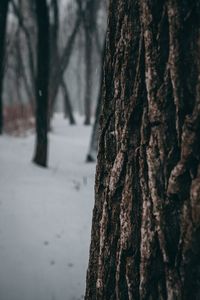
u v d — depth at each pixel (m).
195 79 1.83
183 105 1.85
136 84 2.02
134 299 2.05
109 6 2.23
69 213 9.30
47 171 13.13
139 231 2.03
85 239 8.18
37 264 7.20
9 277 6.80
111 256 2.19
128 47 2.07
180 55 1.84
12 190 10.37
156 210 1.92
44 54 13.55
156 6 1.92
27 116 27.23
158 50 1.91
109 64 2.24
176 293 1.87
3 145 16.67
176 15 1.85
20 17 24.84
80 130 30.11
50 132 27.08
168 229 1.89
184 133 1.84
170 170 1.88
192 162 1.83
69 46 26.83
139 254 2.03
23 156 15.05
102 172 2.29
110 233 2.19
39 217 8.93
